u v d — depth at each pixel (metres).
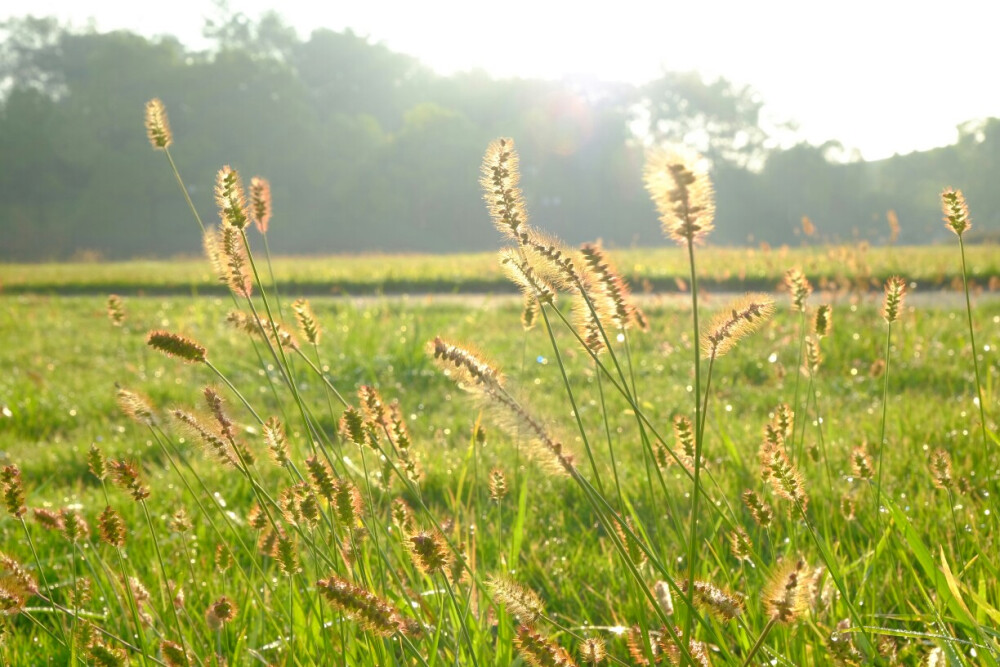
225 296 20.03
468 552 2.44
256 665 2.25
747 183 95.69
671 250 32.53
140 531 3.64
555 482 4.12
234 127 84.50
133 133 84.06
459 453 4.72
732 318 1.46
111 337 10.90
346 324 10.84
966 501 3.15
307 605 2.10
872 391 6.20
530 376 7.26
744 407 5.90
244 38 103.25
